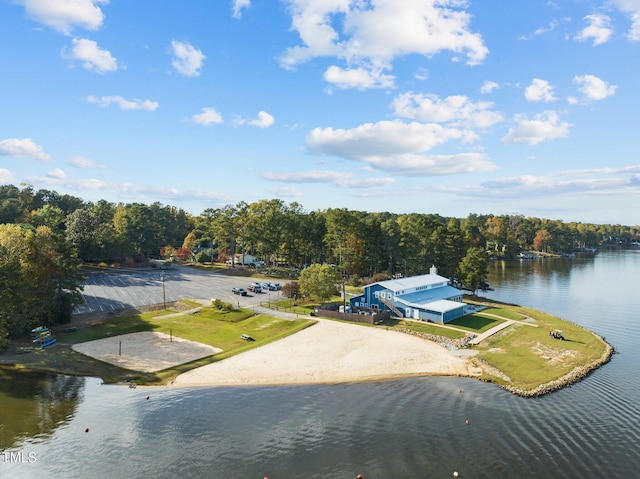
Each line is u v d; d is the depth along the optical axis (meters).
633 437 36.34
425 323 75.19
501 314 83.44
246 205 143.38
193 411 41.28
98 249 130.75
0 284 57.31
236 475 30.42
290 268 143.62
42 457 32.62
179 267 142.12
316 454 33.34
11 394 44.66
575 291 120.44
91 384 48.09
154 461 32.22
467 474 30.56
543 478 30.16
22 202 157.00
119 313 78.19
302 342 63.81
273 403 43.28
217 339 65.56
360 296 86.31
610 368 55.09
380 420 39.31
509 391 46.75
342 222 123.44
